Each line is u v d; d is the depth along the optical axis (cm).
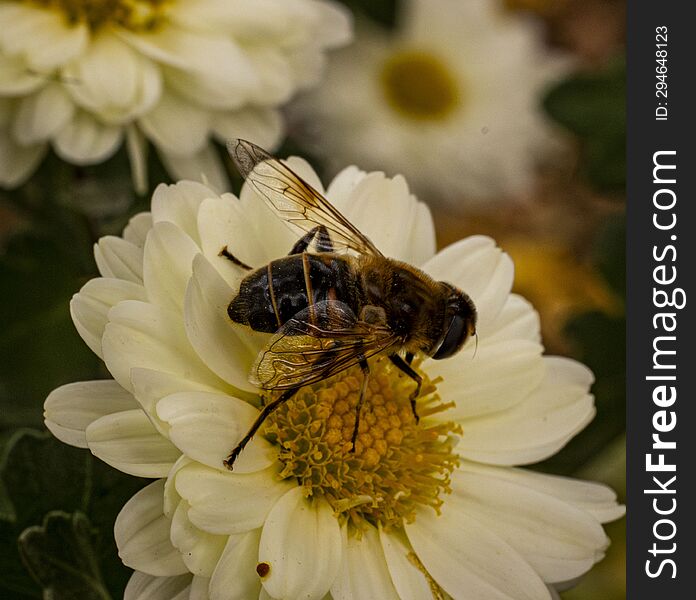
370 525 9
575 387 10
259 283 9
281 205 10
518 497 10
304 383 9
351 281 10
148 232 9
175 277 9
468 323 10
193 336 9
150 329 9
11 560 10
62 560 9
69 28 11
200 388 9
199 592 9
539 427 10
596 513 10
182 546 9
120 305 9
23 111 11
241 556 9
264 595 9
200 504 9
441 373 10
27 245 11
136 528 9
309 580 9
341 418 10
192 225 9
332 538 9
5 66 11
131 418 9
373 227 10
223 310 9
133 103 11
